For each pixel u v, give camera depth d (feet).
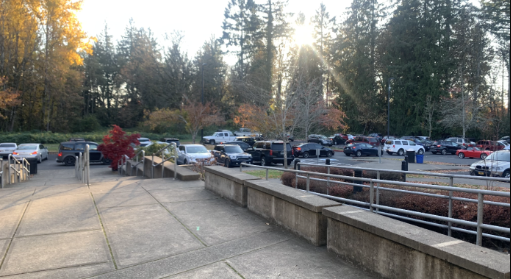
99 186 30.40
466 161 90.94
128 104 217.77
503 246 18.60
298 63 160.25
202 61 200.44
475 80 140.97
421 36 166.71
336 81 185.88
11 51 133.59
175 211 21.63
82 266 13.41
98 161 80.59
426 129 159.94
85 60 221.87
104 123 230.89
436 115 158.20
